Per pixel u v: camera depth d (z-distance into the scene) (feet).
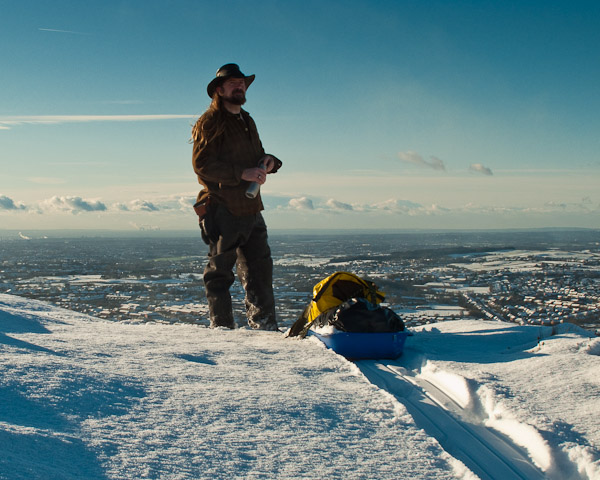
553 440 6.63
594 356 11.10
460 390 9.19
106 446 5.24
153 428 6.00
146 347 10.81
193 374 8.71
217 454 5.47
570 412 7.81
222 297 16.76
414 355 12.38
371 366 11.71
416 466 5.69
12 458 4.48
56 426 5.57
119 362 9.02
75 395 6.63
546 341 13.03
